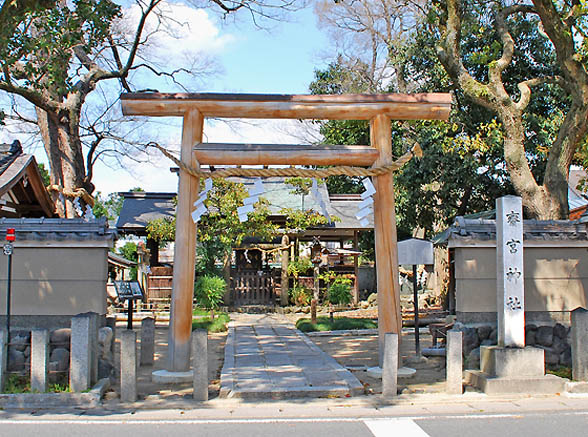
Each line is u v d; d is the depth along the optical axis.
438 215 19.39
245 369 8.14
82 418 5.68
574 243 8.52
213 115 8.11
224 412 5.93
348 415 5.78
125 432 5.14
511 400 6.40
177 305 7.74
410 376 7.67
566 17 11.70
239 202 17.73
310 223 19.05
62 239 7.63
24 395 6.18
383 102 7.97
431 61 17.86
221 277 19.56
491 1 13.88
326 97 7.93
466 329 8.25
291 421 5.53
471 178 16.73
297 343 11.40
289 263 19.75
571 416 5.66
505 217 7.06
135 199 22.16
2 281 7.70
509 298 6.99
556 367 8.03
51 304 7.70
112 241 7.79
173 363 7.66
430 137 16.75
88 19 11.64
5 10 7.99
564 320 8.51
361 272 24.34
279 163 8.02
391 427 5.28
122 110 7.86
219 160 7.92
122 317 16.58
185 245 7.84
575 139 11.79
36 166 11.84
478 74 17.03
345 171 7.93
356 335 13.44
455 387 6.60
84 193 17.11
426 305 20.59
